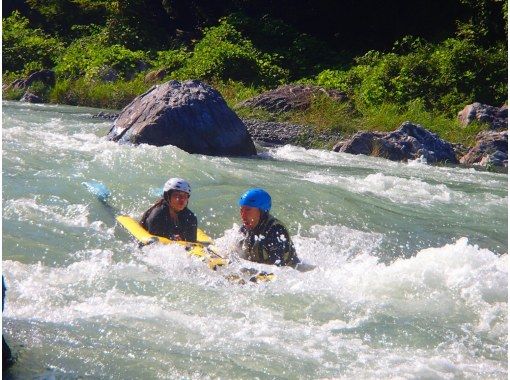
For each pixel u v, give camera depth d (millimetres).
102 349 14031
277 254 20125
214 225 23844
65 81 58344
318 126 45844
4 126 37812
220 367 13773
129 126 36312
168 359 13898
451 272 19109
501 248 24547
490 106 51031
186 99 36938
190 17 83438
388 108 51375
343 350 14891
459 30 66625
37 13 84250
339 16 76125
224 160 34625
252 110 48875
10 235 20141
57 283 17219
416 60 57562
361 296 17766
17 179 24844
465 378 14062
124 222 22125
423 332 16094
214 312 16266
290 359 14289
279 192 27219
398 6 74062
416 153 41438
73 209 23047
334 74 61781
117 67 64750
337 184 30312
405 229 25422
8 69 70000
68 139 33562
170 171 28000
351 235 24328
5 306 15562
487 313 17234
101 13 83062
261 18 75000
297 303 17141
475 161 42594
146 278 18078
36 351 13719
